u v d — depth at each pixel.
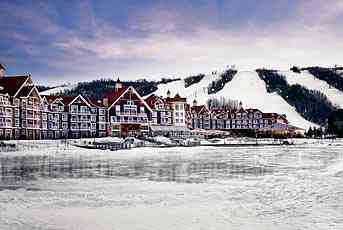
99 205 30.70
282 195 34.06
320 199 31.94
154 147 116.81
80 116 141.00
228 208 29.11
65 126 137.38
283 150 109.12
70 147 102.62
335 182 41.62
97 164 65.94
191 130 172.38
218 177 48.38
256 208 28.94
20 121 120.38
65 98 141.00
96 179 46.78
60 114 136.12
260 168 58.97
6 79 123.81
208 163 67.69
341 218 25.56
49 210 28.78
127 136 142.88
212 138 167.75
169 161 72.06
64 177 48.69
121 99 150.12
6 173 52.94
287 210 28.08
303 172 52.66
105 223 24.94
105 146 105.38
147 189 38.75
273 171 54.50
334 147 128.38
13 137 117.62
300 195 33.84
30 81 126.50
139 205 30.62
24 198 33.81
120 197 34.28
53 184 42.50
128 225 24.45
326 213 27.02
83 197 34.28
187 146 125.38
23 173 52.91
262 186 39.75
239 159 76.62
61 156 83.69
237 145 136.50
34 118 125.94
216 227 23.80
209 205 30.34
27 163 67.44
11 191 37.69
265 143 150.75
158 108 161.00
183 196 34.62
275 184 40.91
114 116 148.12
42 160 73.56
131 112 151.88
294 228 23.33
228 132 192.00
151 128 154.25
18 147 96.56
